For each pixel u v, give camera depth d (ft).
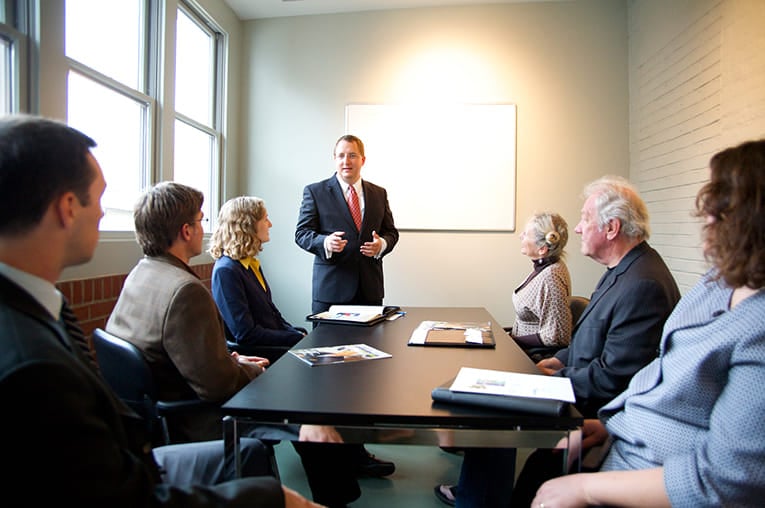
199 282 5.02
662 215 11.03
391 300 13.29
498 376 4.13
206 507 2.33
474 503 4.88
